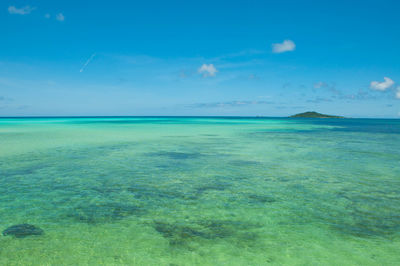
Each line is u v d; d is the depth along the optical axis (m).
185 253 4.25
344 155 13.98
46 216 5.64
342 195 7.29
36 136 23.44
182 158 12.86
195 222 5.47
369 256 4.20
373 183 8.55
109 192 7.39
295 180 8.87
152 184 8.26
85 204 6.41
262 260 4.07
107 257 4.07
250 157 13.23
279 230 5.13
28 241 4.53
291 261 4.05
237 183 8.45
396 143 19.92
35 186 7.86
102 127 40.50
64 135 24.75
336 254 4.26
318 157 13.34
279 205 6.51
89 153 14.05
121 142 19.41
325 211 6.12
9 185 7.93
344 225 5.36
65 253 4.16
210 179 8.91
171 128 39.09
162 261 4.00
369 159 12.88
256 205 6.49
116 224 5.30
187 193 7.39
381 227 5.29
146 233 4.94
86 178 8.86
